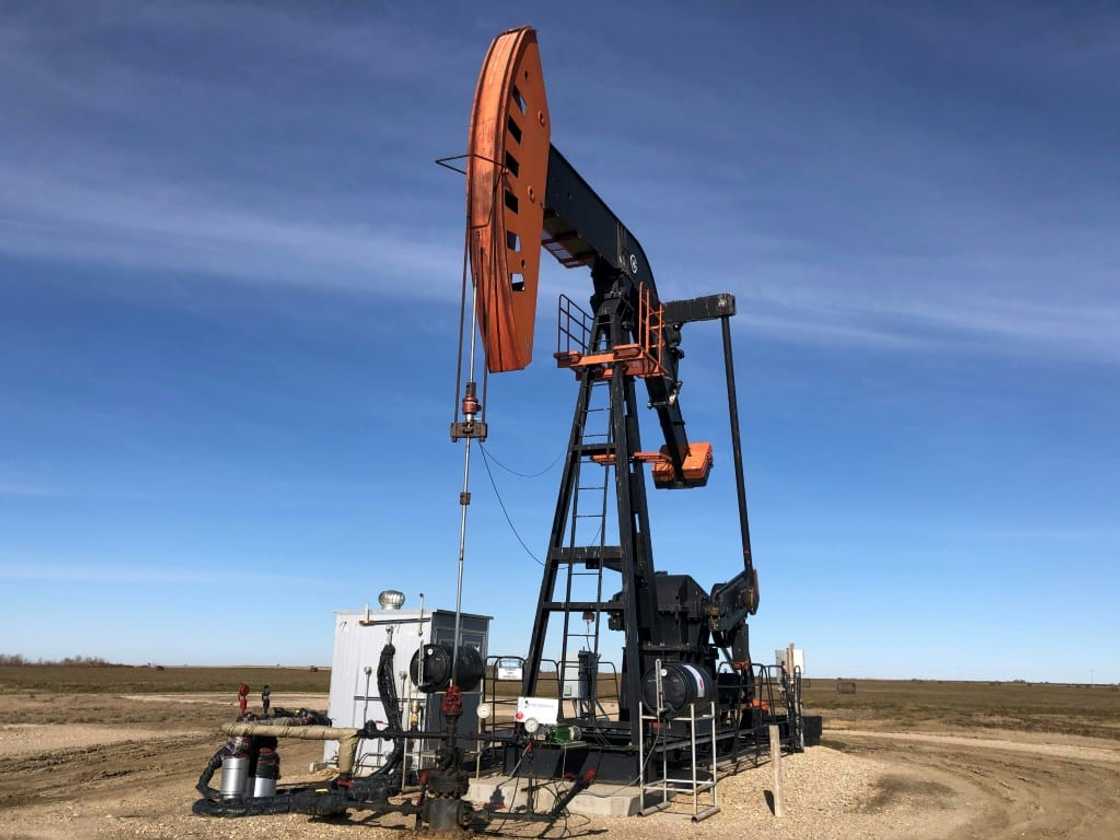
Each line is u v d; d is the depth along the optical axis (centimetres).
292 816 1115
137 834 1020
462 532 1059
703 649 1756
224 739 2345
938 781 1709
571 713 1520
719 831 1098
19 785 1464
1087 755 2344
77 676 8262
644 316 1722
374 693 1510
